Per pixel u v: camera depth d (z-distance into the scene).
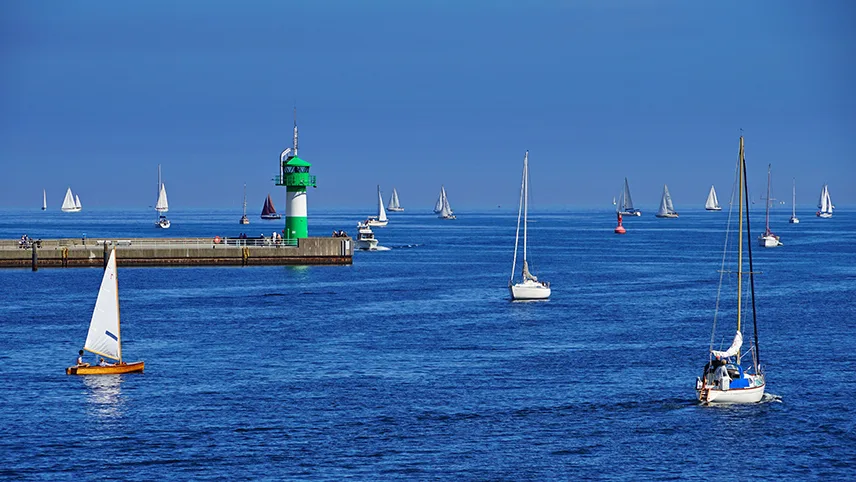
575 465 95.56
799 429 106.19
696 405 115.19
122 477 92.12
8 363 137.75
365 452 98.94
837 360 140.62
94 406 114.69
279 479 91.69
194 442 101.75
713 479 92.19
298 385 125.06
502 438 103.31
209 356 143.88
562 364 138.25
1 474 92.56
